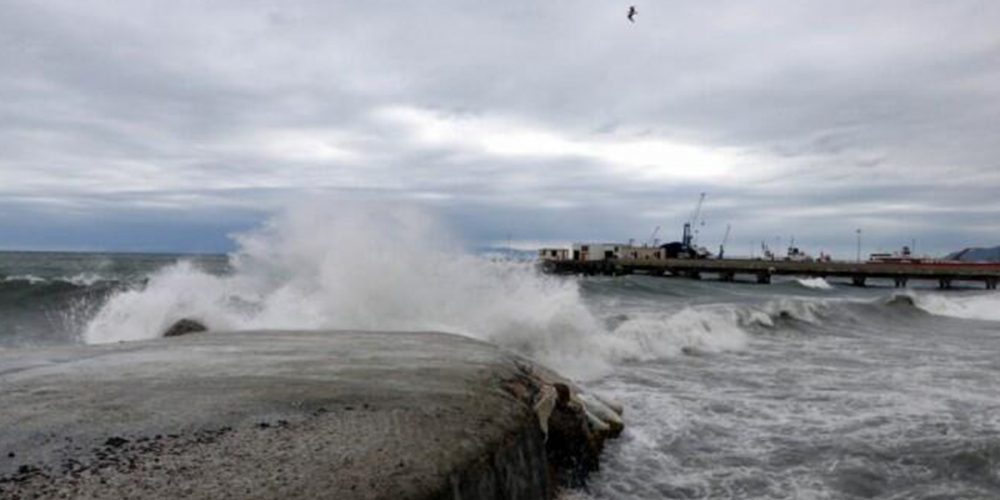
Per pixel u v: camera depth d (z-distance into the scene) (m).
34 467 2.36
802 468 5.02
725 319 14.04
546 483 3.71
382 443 2.75
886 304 21.53
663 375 8.76
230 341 5.92
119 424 2.91
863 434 5.91
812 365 9.95
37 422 2.92
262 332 6.92
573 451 4.65
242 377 3.98
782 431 5.98
